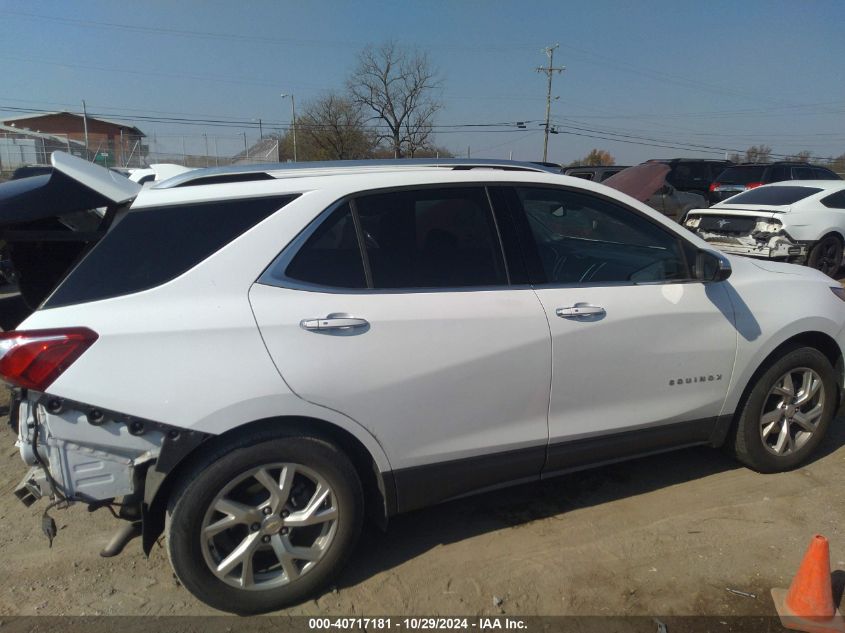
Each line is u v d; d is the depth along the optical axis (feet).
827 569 8.66
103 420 7.97
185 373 8.09
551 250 11.02
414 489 9.61
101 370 7.88
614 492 12.13
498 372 9.62
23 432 8.18
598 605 9.13
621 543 10.52
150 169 33.06
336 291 8.96
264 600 8.88
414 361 9.10
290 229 8.93
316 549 9.06
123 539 9.28
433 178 9.91
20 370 7.71
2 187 9.65
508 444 9.95
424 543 10.66
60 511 11.67
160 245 8.57
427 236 9.70
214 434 8.23
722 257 11.58
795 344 12.32
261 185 9.21
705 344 11.20
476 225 10.02
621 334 10.44
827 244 31.01
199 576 8.48
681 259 11.37
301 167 10.52
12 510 11.68
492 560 10.17
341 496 9.00
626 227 11.28
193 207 8.86
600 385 10.44
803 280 12.60
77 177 9.34
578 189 10.87
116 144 126.31
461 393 9.46
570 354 10.08
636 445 11.08
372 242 9.35
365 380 8.84
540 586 9.54
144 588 9.60
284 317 8.52
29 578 9.80
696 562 10.01
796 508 11.43
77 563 10.18
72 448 8.00
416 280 9.45
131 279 8.34
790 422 12.52
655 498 11.88
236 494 8.73
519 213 10.36
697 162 59.82
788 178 49.88
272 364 8.39
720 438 11.99
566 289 10.27
